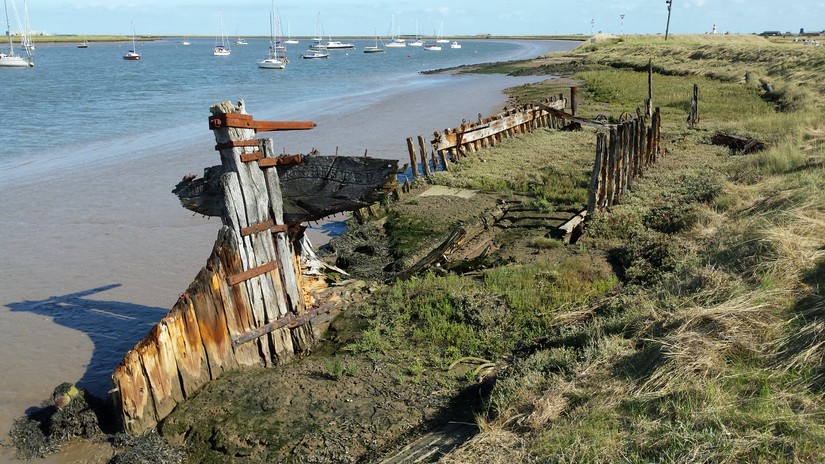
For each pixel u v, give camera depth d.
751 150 18.22
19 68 81.06
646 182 15.33
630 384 6.04
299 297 8.43
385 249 12.34
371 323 8.93
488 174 16.84
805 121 20.62
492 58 104.94
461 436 6.19
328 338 8.86
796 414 4.98
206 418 7.05
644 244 10.68
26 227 14.54
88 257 12.69
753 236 8.73
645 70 50.28
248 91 46.12
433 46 154.38
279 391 7.43
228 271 7.67
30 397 7.87
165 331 7.16
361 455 6.29
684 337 6.37
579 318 8.51
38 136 26.41
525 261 10.99
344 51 157.88
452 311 9.01
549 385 6.56
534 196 15.05
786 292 6.79
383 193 7.75
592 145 20.22
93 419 7.09
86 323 9.86
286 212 8.18
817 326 5.87
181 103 38.53
